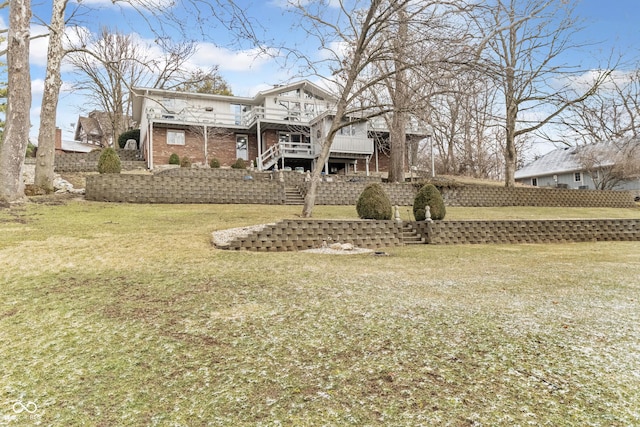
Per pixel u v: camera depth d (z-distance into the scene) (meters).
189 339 3.39
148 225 10.35
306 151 27.81
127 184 14.73
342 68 13.92
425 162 42.22
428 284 5.59
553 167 39.53
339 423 2.13
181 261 6.93
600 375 2.68
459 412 2.23
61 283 5.21
